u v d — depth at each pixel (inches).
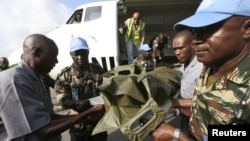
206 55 45.5
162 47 345.1
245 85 43.3
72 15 329.1
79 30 317.1
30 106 70.3
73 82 113.6
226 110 45.0
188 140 51.7
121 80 61.6
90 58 311.3
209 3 44.8
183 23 45.2
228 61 45.8
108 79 62.1
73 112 107.8
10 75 71.0
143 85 61.1
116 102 61.0
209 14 43.7
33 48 75.8
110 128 57.1
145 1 340.8
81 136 105.6
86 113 80.7
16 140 70.0
